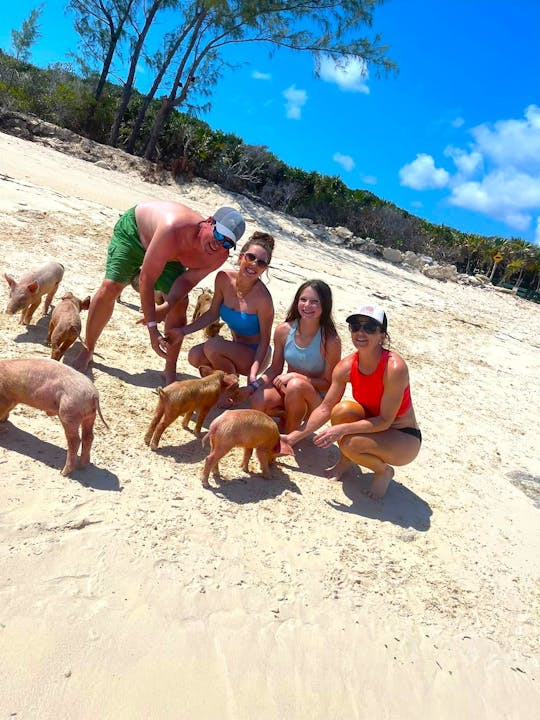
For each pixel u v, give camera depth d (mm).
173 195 21984
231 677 3371
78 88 26734
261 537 4492
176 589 3785
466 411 8656
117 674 3172
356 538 4816
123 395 5957
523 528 5797
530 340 15859
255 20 23109
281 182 30172
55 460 4582
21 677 3000
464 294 23812
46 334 6656
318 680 3529
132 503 4383
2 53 28266
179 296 6211
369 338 4941
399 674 3742
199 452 5359
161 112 25406
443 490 6082
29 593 3445
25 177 14383
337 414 5406
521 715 3770
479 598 4578
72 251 9820
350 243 25922
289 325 6023
